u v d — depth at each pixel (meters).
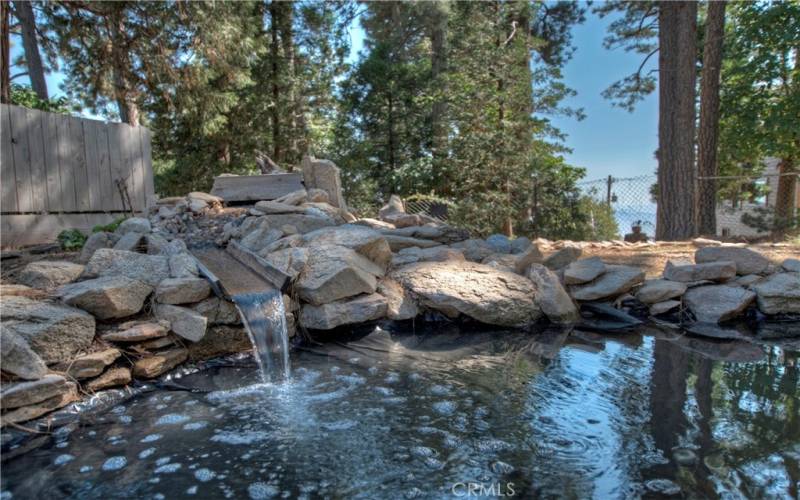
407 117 13.54
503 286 4.66
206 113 11.55
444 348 3.93
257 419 2.70
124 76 10.69
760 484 1.93
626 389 2.98
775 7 9.11
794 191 11.56
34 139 5.32
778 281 4.70
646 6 12.60
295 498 1.98
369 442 2.42
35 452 2.35
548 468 2.13
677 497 1.87
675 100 8.66
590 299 4.88
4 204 4.99
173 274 3.76
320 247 4.66
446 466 2.18
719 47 10.49
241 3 11.60
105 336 3.17
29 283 3.43
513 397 2.91
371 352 3.84
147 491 2.03
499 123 9.88
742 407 2.67
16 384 2.59
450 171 10.68
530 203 10.16
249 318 3.62
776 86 10.32
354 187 12.96
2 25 6.77
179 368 3.42
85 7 9.73
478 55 9.98
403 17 13.94
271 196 6.44
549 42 14.88
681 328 4.39
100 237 4.49
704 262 5.20
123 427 2.61
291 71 14.17
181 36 10.54
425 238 5.90
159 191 15.04
